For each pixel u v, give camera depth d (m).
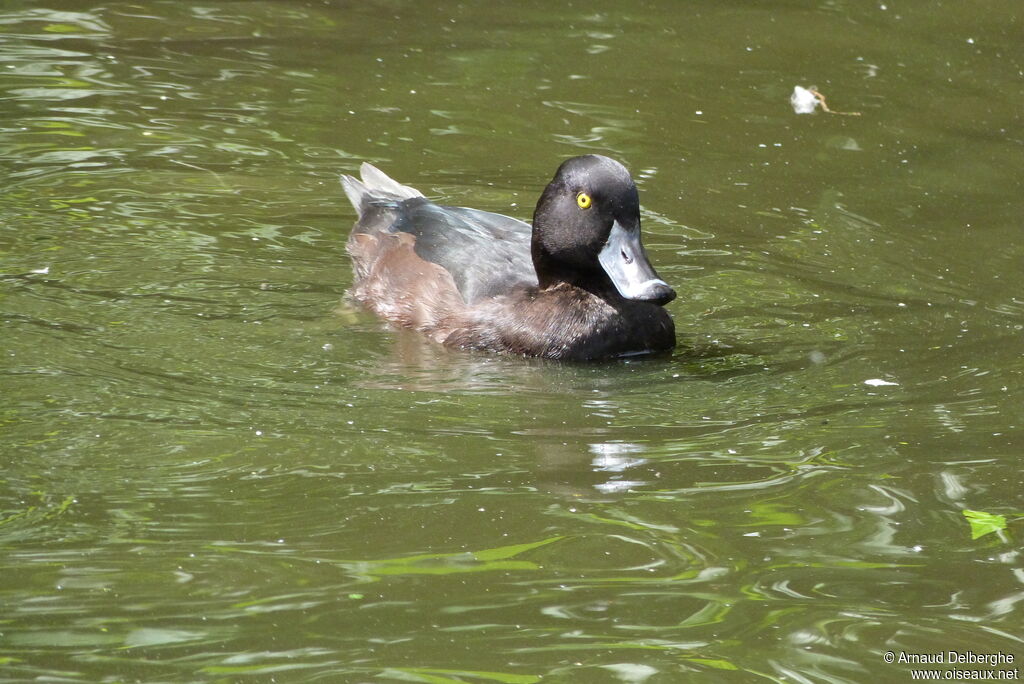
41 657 6.40
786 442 9.12
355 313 11.57
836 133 15.59
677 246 12.84
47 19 18.56
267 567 7.27
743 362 10.68
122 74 16.77
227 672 6.33
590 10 19.72
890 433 9.24
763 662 6.51
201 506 7.93
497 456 8.79
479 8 19.77
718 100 16.48
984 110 16.33
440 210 12.64
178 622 6.73
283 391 9.76
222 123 15.46
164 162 14.35
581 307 10.99
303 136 15.25
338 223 13.34
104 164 14.18
